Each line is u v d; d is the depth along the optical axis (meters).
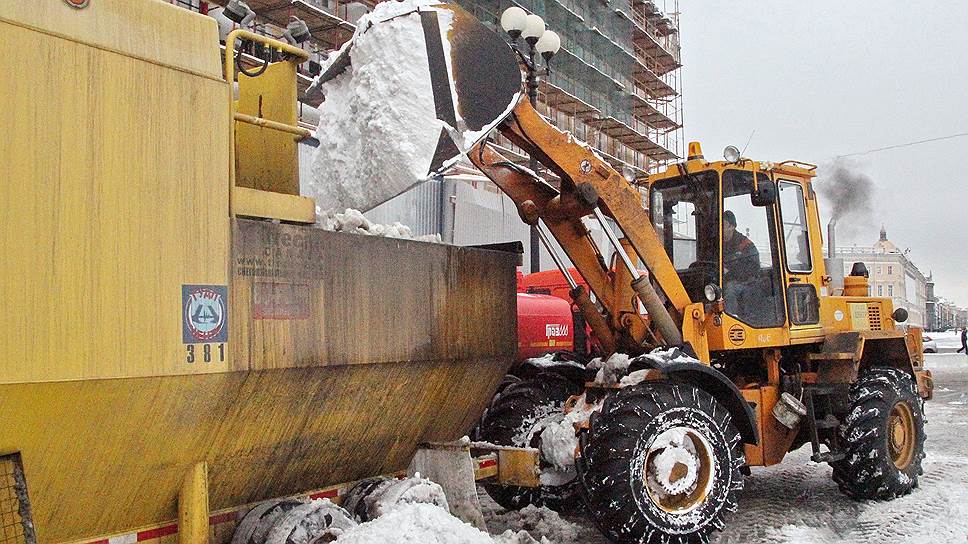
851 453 6.43
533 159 5.54
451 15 4.11
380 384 3.87
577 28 28.91
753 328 6.05
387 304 3.82
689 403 5.01
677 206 6.36
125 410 2.90
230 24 4.35
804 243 6.74
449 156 3.93
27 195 2.60
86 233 2.74
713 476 5.04
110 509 3.12
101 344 2.76
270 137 4.13
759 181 6.29
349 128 4.21
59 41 2.72
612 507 4.70
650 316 5.43
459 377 4.34
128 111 2.89
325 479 4.02
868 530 5.67
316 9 16.17
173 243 2.99
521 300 7.65
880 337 7.00
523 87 4.73
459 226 12.45
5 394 2.54
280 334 3.33
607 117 29.34
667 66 39.56
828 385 6.47
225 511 3.60
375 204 4.04
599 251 5.95
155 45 3.01
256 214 3.50
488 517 5.81
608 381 5.25
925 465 8.02
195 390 3.07
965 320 138.62
